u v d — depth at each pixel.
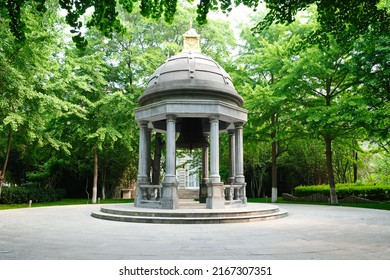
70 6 9.29
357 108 20.83
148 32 31.89
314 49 23.59
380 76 20.83
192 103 16.78
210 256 7.68
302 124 25.94
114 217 15.25
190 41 20.94
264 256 7.67
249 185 44.97
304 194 34.03
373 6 11.35
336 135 26.56
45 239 10.11
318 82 26.95
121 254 7.92
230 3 10.65
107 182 40.47
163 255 7.79
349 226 13.10
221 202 16.73
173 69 18.77
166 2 10.16
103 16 9.73
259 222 14.42
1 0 9.47
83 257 7.60
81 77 25.52
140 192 18.31
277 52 27.02
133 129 29.23
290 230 11.94
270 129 27.75
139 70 30.52
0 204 27.97
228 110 17.75
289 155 38.66
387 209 22.02
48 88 23.58
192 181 46.94
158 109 17.25
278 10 11.48
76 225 13.57
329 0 10.91
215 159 16.84
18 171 37.78
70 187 41.12
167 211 15.02
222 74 19.27
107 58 31.75
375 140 28.89
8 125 22.70
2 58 18.38
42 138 25.27
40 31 19.59
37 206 26.02
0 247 8.87
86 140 28.67
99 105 28.53
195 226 13.08
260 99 25.98
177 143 20.11
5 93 20.17
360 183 33.62
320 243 9.34
